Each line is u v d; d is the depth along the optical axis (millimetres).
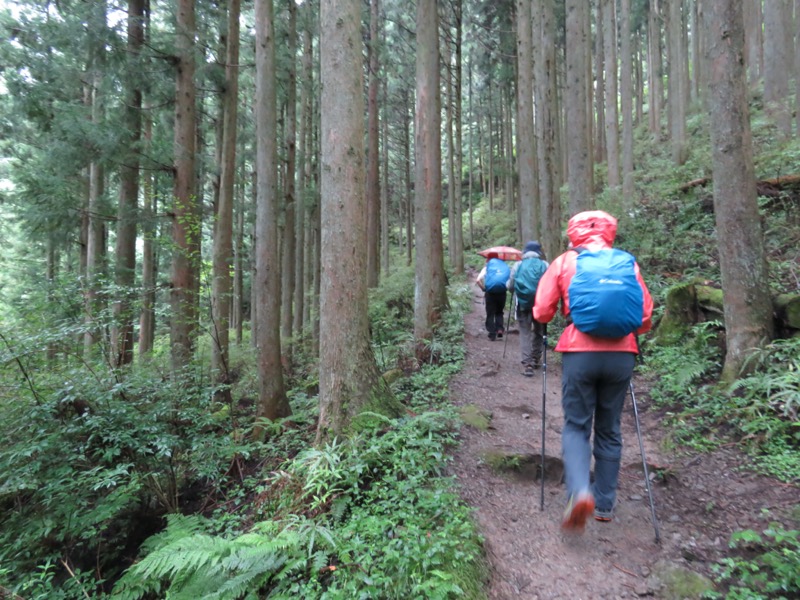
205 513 4656
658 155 17656
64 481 4426
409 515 3043
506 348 8133
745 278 4523
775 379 3957
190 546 2879
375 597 2406
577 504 2551
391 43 20688
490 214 31469
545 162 10719
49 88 8664
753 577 2410
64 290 5613
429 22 8914
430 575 2494
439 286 9164
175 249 6895
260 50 7238
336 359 4309
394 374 6742
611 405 2887
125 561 4461
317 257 15336
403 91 24969
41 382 4809
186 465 5168
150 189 9969
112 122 8438
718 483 3359
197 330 7109
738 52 4555
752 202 4547
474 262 23188
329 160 4332
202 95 12750
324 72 4363
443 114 28594
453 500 3238
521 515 3316
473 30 20531
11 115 9914
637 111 26312
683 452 3863
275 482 4039
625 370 2766
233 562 2748
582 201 8250
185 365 6438
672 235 8977
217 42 12016
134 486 4488
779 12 12555
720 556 2680
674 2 15531
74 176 9453
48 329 4895
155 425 4820
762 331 4457
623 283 2672
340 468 3566
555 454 3988
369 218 16828
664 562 2713
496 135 34562
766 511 2922
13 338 4707
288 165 13391
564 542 2988
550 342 7484
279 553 2863
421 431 4133
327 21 4332
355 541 2812
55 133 8305
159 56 8672
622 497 3418
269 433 5883
